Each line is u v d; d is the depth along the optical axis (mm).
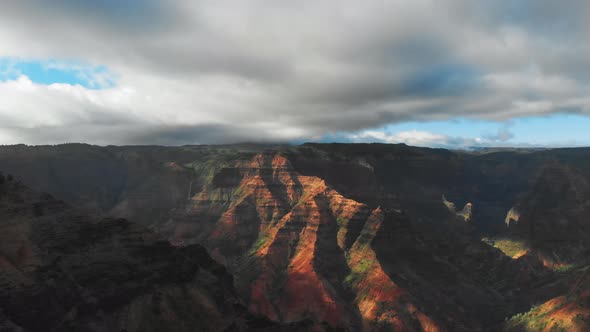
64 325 101812
